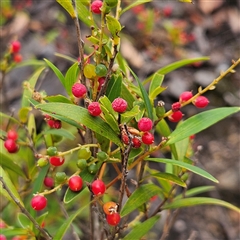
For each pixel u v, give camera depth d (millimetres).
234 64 212
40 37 599
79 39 209
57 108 199
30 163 270
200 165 528
